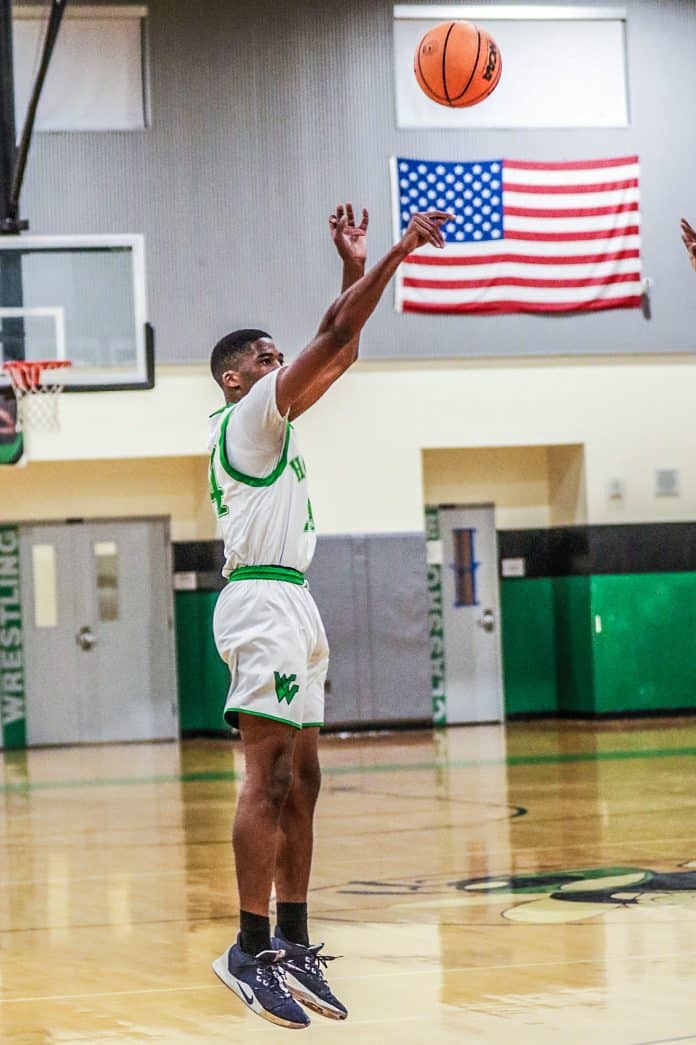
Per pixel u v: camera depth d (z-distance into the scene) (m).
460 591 24.94
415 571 23.28
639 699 23.80
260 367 6.41
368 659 23.17
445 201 23.06
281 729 5.99
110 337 19.94
